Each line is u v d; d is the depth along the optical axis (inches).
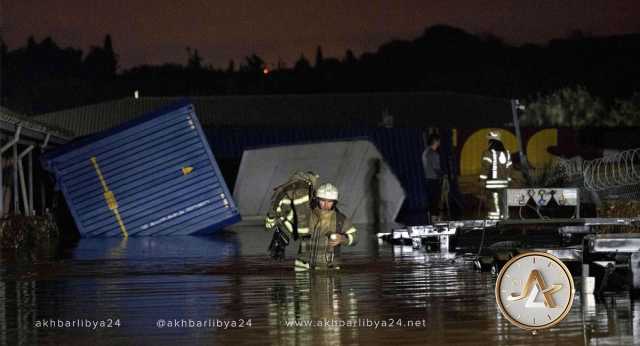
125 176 1293.1
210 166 1301.7
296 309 518.9
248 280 662.5
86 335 455.2
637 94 5049.2
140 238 1246.3
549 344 417.4
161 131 1298.0
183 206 1294.3
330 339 433.7
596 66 5629.9
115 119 3026.6
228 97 3307.1
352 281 643.5
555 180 1339.8
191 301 558.6
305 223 709.3
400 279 653.3
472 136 1871.3
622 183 1063.6
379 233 1114.7
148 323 483.8
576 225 801.6
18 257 930.1
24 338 450.3
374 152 1476.4
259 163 1457.9
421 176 1850.4
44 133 1405.0
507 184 989.2
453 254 862.5
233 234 1296.8
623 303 531.5
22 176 1359.5
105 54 5802.2
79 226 1284.4
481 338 432.1
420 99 3447.3
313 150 1462.8
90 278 703.1
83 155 1288.1
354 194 1488.7
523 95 5812.0
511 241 947.3
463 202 1838.1
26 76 5580.7
